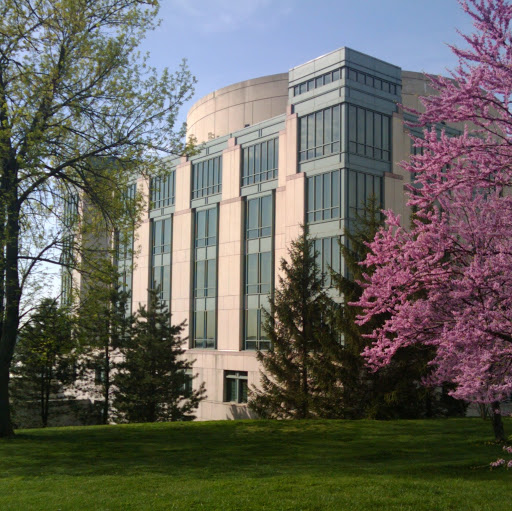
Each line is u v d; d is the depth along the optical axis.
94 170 20.83
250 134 39.41
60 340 20.89
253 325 37.62
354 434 21.00
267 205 37.53
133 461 16.30
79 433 22.36
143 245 48.06
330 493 11.71
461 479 13.12
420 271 12.94
